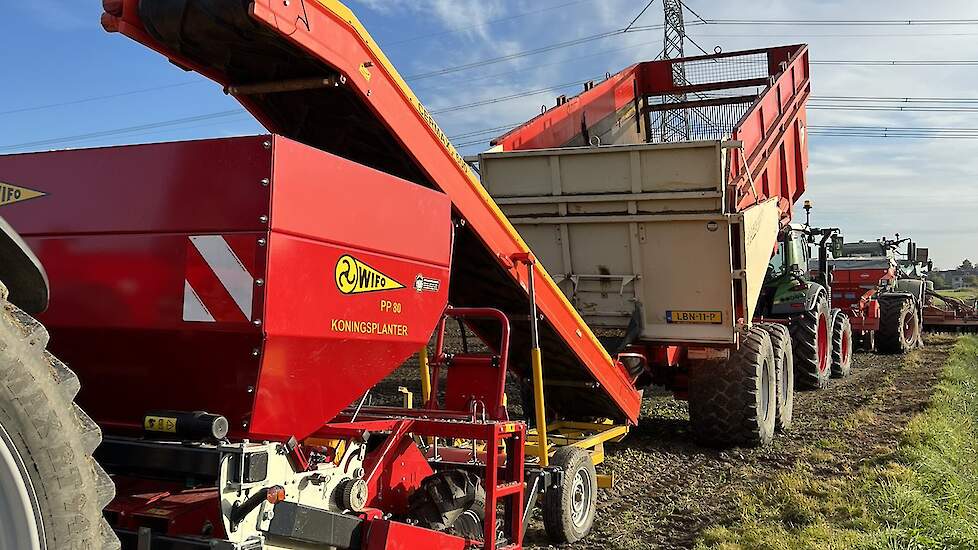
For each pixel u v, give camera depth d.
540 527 5.12
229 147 2.56
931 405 8.83
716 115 9.97
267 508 2.61
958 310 19.02
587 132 8.42
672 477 6.30
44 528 1.70
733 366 7.08
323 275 2.75
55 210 2.80
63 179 2.80
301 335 2.67
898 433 7.43
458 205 4.09
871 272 15.56
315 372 2.87
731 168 6.42
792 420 8.72
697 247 6.38
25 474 1.68
